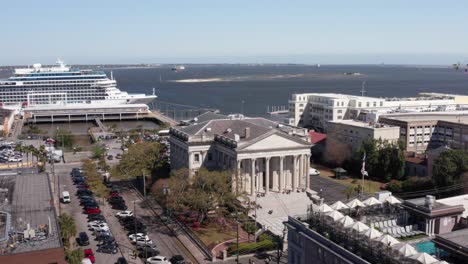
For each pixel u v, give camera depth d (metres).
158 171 160.50
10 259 70.50
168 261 96.94
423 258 61.91
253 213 125.25
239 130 145.75
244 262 98.50
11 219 88.88
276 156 139.00
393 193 144.88
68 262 82.81
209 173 122.56
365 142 167.62
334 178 166.50
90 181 148.62
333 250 72.31
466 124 180.00
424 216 84.31
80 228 115.31
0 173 132.62
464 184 132.62
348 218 77.50
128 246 105.44
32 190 110.25
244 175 139.00
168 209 124.81
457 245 70.62
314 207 104.12
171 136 162.12
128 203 137.62
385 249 65.31
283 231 107.50
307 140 153.88
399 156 158.88
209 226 118.44
